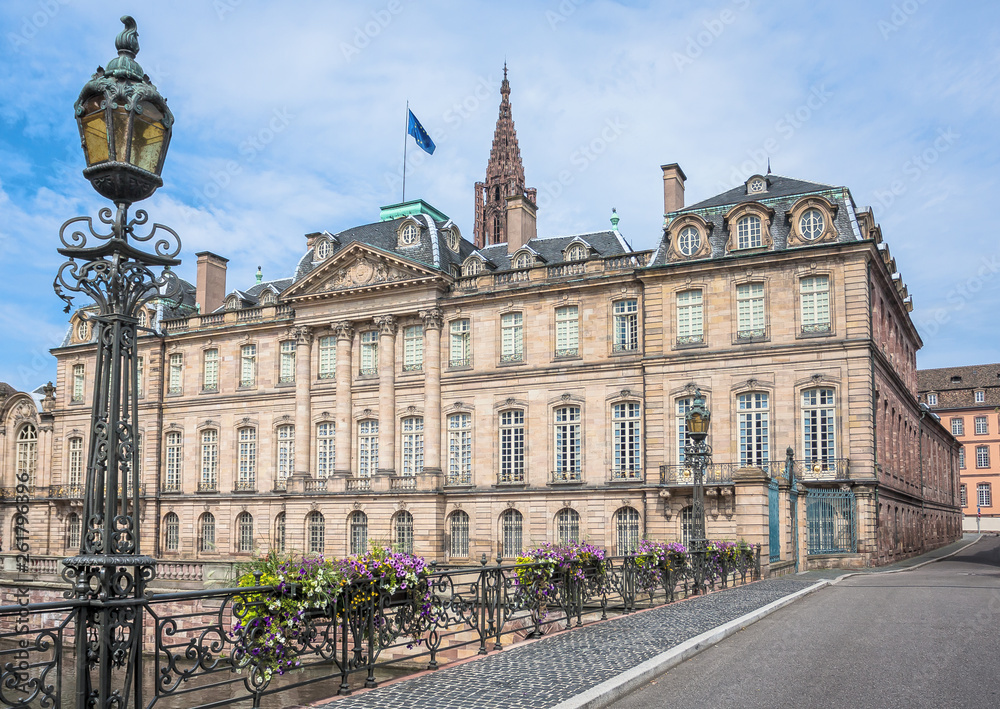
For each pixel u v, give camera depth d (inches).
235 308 2765.7
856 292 1878.7
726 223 2043.6
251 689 490.6
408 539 2324.1
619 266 2187.5
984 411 4635.8
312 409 2539.4
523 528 2203.5
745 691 518.6
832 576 1334.9
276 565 548.7
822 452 1878.7
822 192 1977.1
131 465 389.7
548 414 2214.6
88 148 397.4
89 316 406.0
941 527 3284.9
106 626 372.5
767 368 1943.9
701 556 1074.7
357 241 2443.4
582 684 518.6
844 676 553.0
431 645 626.8
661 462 2021.4
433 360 2353.6
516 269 2301.9
